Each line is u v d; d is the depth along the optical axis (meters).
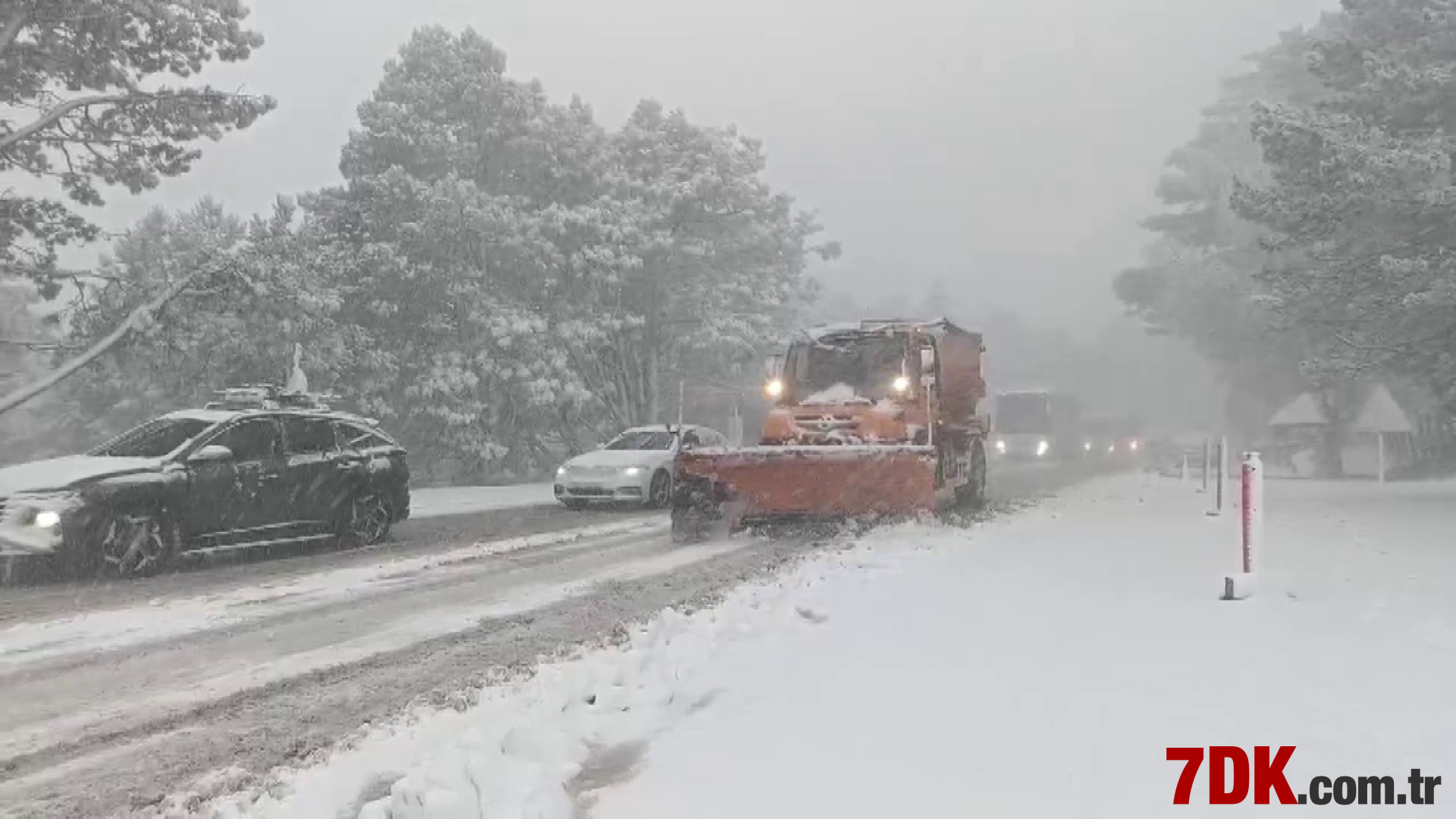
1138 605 8.32
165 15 19.84
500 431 33.16
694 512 14.63
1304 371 23.22
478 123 33.94
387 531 14.77
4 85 19.70
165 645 8.28
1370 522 15.27
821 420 15.52
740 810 4.37
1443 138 19.19
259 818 4.73
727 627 7.91
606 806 4.48
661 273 37.62
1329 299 21.48
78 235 21.17
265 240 24.17
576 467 19.80
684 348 40.25
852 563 11.20
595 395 34.69
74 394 41.16
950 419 17.84
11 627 8.91
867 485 14.33
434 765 4.92
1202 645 6.92
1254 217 21.14
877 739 5.16
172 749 5.82
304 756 5.67
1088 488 26.00
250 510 12.60
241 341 25.56
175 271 22.28
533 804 4.22
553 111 35.59
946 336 17.72
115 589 10.78
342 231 31.56
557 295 33.66
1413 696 5.71
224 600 10.20
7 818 4.89
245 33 21.00
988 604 8.41
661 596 10.23
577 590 10.66
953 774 4.66
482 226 30.88
